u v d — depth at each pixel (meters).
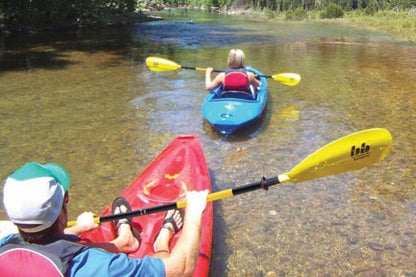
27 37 16.00
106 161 5.03
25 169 1.67
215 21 24.69
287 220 3.88
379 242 3.55
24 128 6.09
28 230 1.62
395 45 14.34
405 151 5.28
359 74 9.56
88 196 4.25
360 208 4.06
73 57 11.86
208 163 4.99
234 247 3.49
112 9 22.89
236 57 6.27
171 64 7.18
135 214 2.61
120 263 1.67
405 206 4.09
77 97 7.67
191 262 1.96
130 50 13.18
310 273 3.20
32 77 9.32
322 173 2.77
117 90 8.13
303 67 10.39
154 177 3.92
